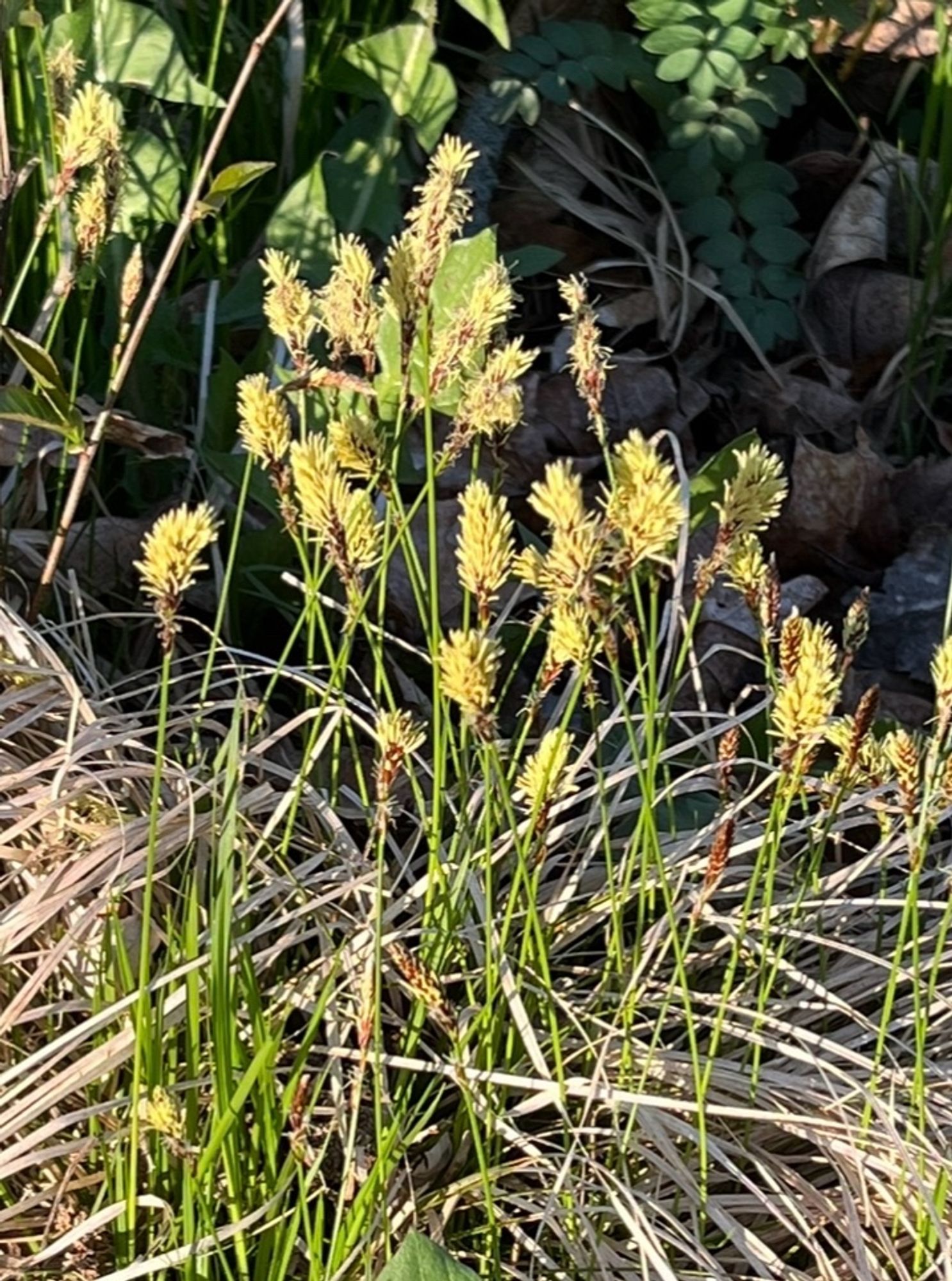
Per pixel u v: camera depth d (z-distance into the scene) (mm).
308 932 326
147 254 473
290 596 439
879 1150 324
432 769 361
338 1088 305
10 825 342
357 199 505
